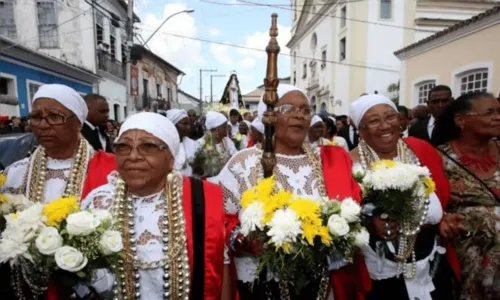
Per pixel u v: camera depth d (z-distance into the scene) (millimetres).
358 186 1967
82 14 15234
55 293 1562
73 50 15164
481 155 2449
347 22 20094
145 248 1601
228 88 18906
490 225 2270
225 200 1994
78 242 1413
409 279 2086
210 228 1649
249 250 1722
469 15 19828
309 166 2029
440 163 2379
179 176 1795
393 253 2072
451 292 2244
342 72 21188
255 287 1896
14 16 14211
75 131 2164
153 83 26156
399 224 1979
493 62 9320
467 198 2350
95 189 1789
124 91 20094
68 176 2127
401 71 13609
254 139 4695
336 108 21984
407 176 1849
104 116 4148
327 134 6801
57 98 2057
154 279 1591
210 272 1633
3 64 10742
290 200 1658
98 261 1437
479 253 2299
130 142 1576
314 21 25984
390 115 2250
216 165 4871
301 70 30391
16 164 2197
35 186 2086
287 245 1527
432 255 2145
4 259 1397
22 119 8633
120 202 1647
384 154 2359
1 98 10539
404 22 19609
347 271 1973
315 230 1546
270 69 1859
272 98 1861
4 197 1834
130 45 11586
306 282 1682
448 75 11070
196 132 11289
